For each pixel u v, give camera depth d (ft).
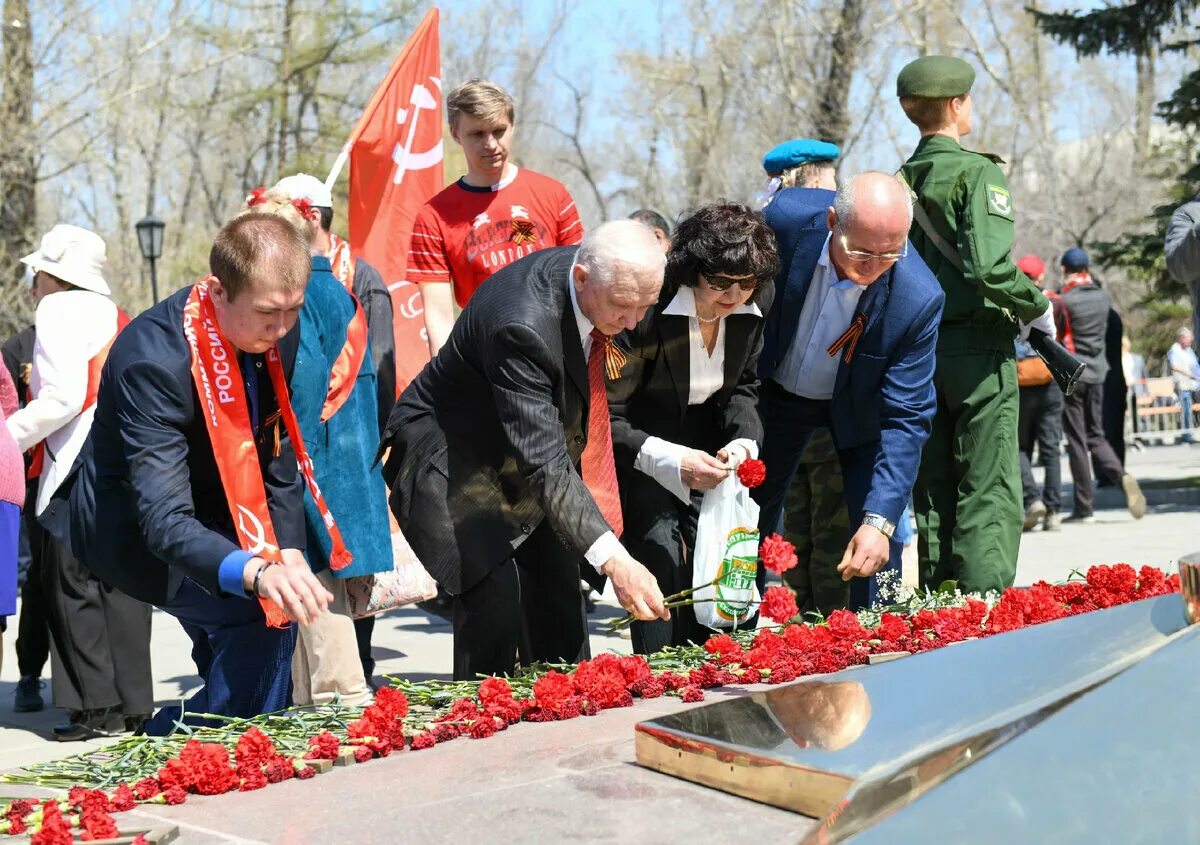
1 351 21.90
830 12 68.23
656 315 12.79
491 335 11.35
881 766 5.05
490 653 12.46
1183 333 79.66
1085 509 37.17
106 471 10.98
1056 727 4.48
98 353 17.29
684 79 109.09
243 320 10.14
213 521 11.26
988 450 16.25
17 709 19.51
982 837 4.23
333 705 9.30
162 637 24.53
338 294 14.26
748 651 10.69
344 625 14.98
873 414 14.44
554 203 19.39
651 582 11.00
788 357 14.69
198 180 122.52
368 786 7.12
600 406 11.91
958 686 5.67
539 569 13.25
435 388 12.41
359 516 14.71
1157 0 44.27
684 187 114.21
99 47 75.82
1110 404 39.11
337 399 14.14
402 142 22.75
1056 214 115.03
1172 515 37.55
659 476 13.06
